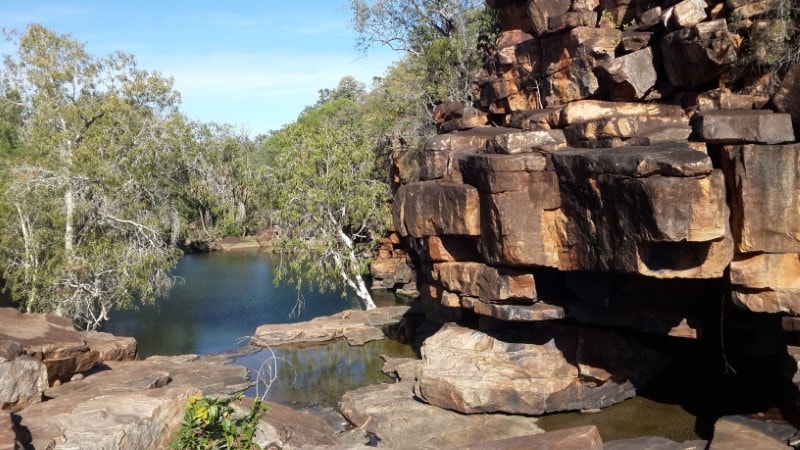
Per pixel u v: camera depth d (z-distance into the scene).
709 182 13.00
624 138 16.42
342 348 24.77
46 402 12.63
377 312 28.62
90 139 28.44
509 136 17.77
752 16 16.48
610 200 14.30
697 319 15.80
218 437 8.95
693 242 13.50
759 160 13.09
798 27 15.83
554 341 17.86
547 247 16.27
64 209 27.28
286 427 13.19
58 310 25.94
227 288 38.91
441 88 34.47
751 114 13.90
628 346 17.47
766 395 16.28
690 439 14.81
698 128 14.37
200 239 59.09
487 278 17.78
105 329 29.42
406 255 34.09
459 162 18.94
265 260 52.22
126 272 26.88
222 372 21.09
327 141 28.86
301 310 32.03
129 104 31.30
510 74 23.33
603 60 19.02
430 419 16.45
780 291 13.22
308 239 29.20
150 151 30.45
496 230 16.75
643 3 20.17
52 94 30.20
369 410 17.06
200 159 37.78
